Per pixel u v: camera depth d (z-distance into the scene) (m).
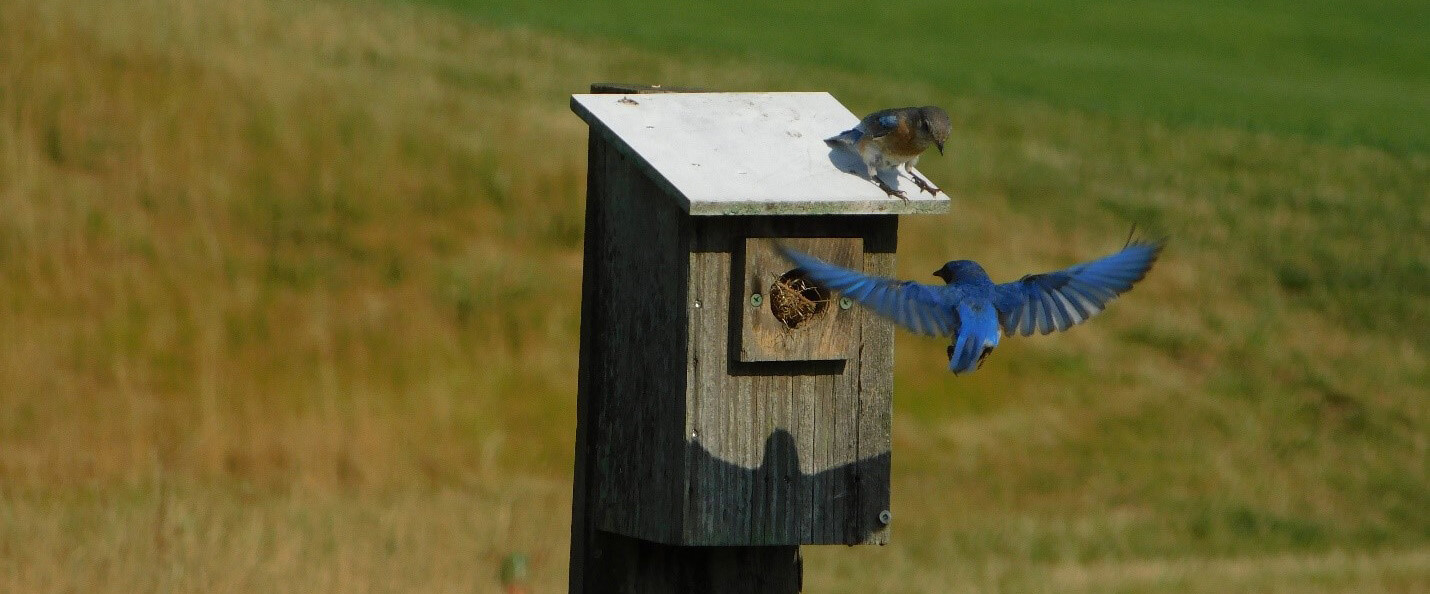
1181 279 22.56
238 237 18.39
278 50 23.05
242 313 17.05
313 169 20.00
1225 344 20.73
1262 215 25.50
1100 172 26.66
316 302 17.61
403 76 23.94
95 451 13.92
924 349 19.14
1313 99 34.72
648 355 7.03
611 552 7.36
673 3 39.25
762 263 6.68
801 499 6.89
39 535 10.22
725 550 7.12
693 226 6.67
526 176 21.30
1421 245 24.88
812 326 6.77
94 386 15.22
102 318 16.39
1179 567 13.99
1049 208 24.45
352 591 9.79
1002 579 12.95
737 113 7.31
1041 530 15.17
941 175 24.95
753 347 6.68
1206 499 16.77
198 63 21.25
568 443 16.17
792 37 36.00
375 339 17.20
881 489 6.96
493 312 18.20
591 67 28.09
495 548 11.72
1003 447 17.53
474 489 14.60
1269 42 41.38
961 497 16.09
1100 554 14.64
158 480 12.37
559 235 20.36
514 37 29.36
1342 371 20.41
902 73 32.75
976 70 34.22
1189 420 18.73
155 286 17.11
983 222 23.31
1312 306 22.30
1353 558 15.01
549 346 17.89
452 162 21.11
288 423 15.21
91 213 17.91
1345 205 26.50
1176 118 31.25
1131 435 18.20
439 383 16.67
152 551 10.01
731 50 32.47
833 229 6.81
